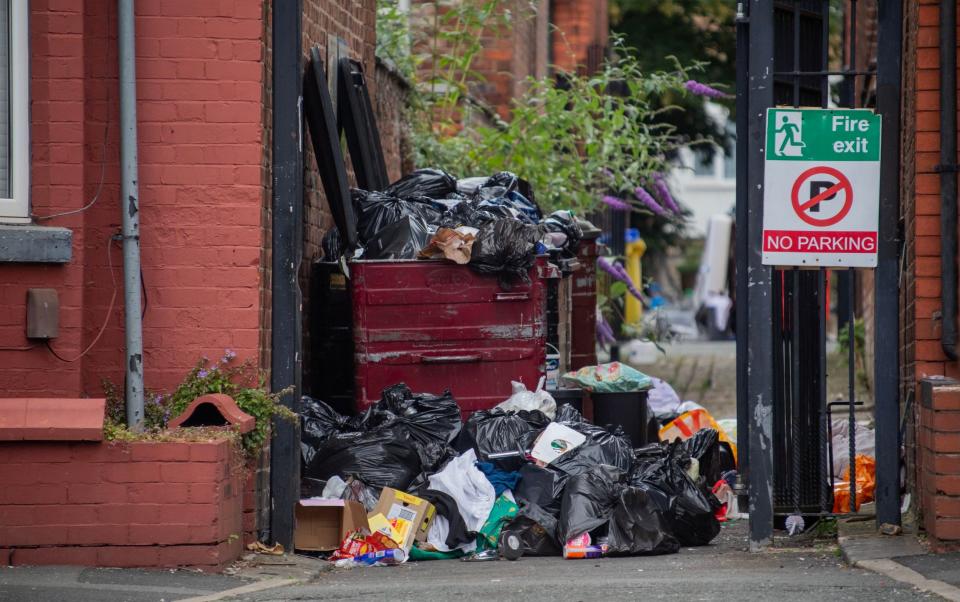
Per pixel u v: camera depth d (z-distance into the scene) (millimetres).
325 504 20141
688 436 28109
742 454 22656
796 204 19859
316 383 24781
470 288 23016
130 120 19000
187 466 17812
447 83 38688
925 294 19500
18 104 18719
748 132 20703
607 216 47312
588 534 20312
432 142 36969
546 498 21000
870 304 45375
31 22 18812
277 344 20172
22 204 18719
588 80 40406
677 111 76625
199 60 19344
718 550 20781
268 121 20000
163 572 17734
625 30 78125
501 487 21266
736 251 22266
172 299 19406
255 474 19609
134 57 19062
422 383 23016
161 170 19359
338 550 20000
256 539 19672
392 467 21203
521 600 15961
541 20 59625
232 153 19391
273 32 20047
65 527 17766
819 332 20344
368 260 22953
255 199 19406
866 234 19891
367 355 22906
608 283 40062
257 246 19422
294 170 20156
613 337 39719
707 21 79438
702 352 78125
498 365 23125
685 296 148500
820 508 20906
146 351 19391
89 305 19297
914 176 19594
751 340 20000
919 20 19438
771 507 20109
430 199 24812
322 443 21750
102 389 19312
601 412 26109
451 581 17797
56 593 16312
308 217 24875
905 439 20938
